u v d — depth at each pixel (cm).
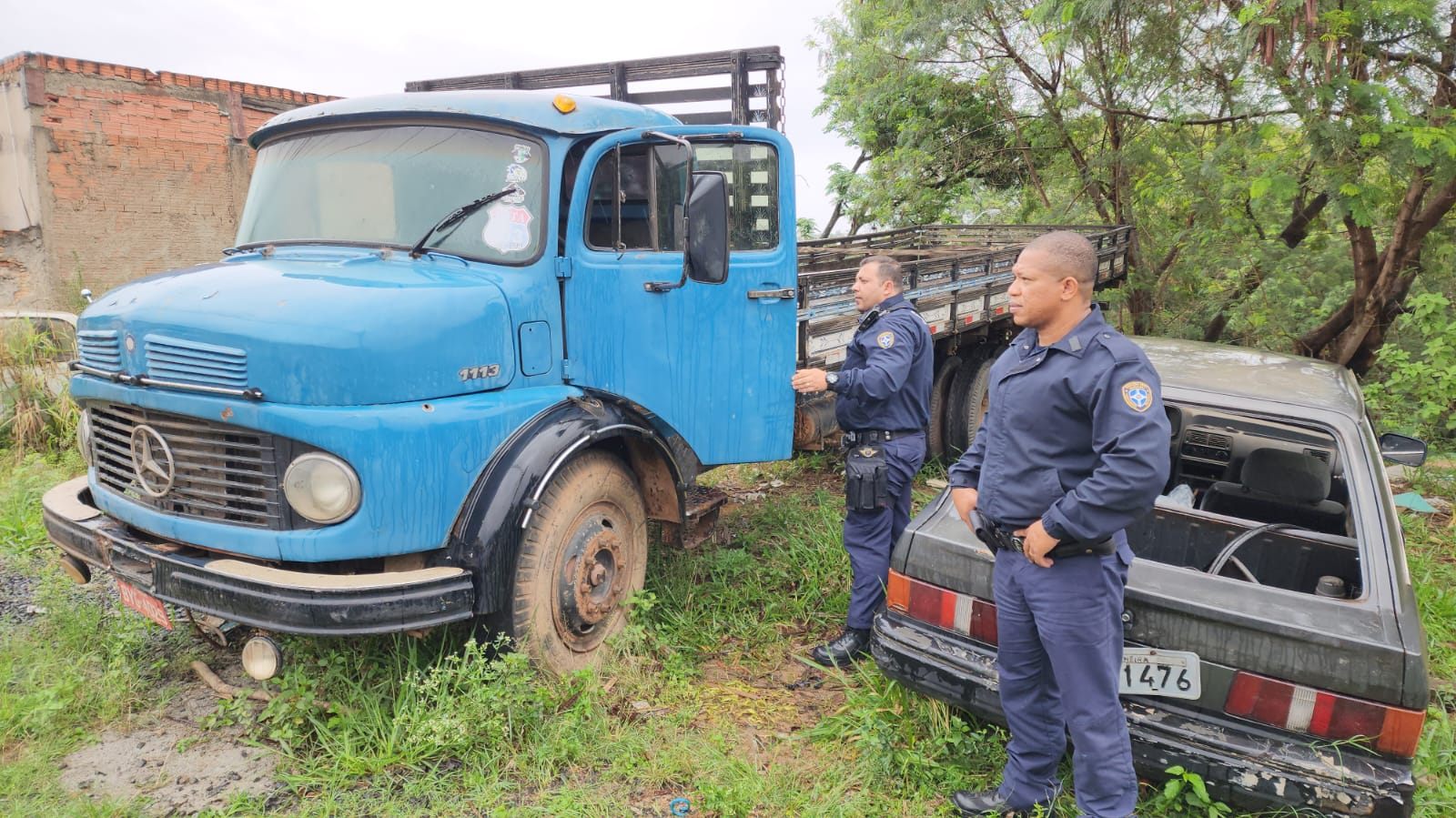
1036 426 243
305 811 279
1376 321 882
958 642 299
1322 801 239
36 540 507
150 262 1099
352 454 292
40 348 692
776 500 605
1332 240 932
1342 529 358
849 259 733
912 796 303
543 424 343
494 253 353
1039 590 245
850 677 375
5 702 329
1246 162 809
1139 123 1020
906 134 1254
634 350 382
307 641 358
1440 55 732
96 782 298
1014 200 1328
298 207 386
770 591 461
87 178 1034
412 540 308
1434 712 334
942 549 303
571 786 302
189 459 313
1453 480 640
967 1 1035
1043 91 1123
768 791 299
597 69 561
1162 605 264
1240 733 254
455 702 320
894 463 386
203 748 319
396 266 345
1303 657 246
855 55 1295
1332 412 316
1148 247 1031
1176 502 361
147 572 320
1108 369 228
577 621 359
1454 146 672
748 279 407
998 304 694
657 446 389
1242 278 943
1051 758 273
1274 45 696
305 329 291
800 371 422
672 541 434
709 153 403
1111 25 880
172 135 1101
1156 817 278
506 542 322
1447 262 840
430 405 311
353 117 381
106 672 360
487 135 362
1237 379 346
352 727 317
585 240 368
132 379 311
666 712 350
